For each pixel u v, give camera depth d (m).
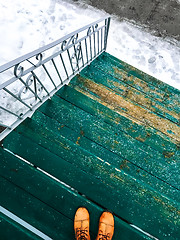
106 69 3.50
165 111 3.10
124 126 2.48
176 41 4.24
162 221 1.87
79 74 2.90
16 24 4.04
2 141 1.93
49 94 2.25
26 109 3.25
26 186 1.80
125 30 4.28
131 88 3.21
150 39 4.24
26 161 1.93
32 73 1.54
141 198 1.93
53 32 4.14
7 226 1.61
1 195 1.76
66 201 1.83
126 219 1.89
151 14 4.37
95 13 4.36
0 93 3.29
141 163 2.18
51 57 1.70
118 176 1.98
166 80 3.98
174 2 4.39
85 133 2.22
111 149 2.20
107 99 2.82
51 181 1.84
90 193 1.93
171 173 2.17
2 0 4.14
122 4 4.41
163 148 2.40
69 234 1.77
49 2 4.32
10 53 3.80
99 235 1.77
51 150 1.99
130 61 4.07
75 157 2.00
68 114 2.26
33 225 1.75
